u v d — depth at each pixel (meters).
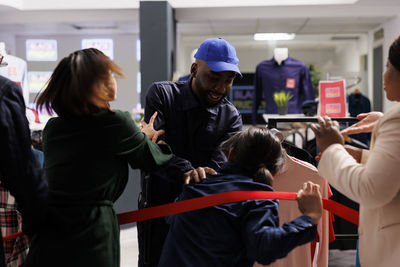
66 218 1.18
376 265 1.20
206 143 1.81
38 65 8.85
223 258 1.23
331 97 2.40
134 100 8.83
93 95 1.20
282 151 1.39
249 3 6.39
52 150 1.26
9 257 1.64
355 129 1.54
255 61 11.42
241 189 1.28
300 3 6.36
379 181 1.04
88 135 1.23
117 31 8.41
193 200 1.30
